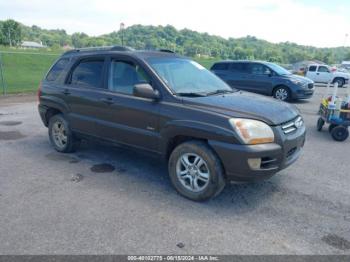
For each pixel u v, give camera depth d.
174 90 4.07
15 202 3.75
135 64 4.42
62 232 3.15
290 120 3.88
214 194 3.74
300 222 3.43
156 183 4.37
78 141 5.54
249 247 2.97
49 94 5.57
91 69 5.00
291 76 13.16
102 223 3.32
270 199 3.96
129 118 4.34
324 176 4.75
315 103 13.22
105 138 4.79
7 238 3.04
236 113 3.59
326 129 8.10
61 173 4.68
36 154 5.55
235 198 3.97
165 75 4.25
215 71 14.68
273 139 3.55
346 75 24.42
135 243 2.99
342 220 3.48
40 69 23.52
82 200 3.83
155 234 3.14
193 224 3.34
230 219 3.46
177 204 3.78
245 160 3.42
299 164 5.28
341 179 4.65
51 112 5.80
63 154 5.55
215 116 3.57
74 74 5.25
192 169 3.83
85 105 4.94
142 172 4.76
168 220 3.41
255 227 3.31
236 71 14.10
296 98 12.95
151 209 3.64
